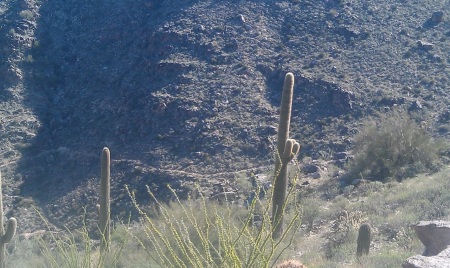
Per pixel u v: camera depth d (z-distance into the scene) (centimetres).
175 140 3884
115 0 5562
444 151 3309
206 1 5259
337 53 4612
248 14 5062
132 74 4631
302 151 3741
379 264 1223
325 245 1750
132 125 4094
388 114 3559
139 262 1181
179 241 609
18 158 3859
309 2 5219
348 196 2672
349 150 3688
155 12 5325
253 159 3688
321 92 4175
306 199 2402
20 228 3131
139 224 2130
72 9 5572
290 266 809
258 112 4094
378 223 1822
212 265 580
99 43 5147
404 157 3148
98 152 3900
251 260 551
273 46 4753
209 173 3562
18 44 4944
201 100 4197
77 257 835
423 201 1920
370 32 4819
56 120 4306
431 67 4422
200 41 4788
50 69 4869
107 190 1435
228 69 4506
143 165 3697
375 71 4403
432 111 3969
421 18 5012
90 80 4722
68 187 3569
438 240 1009
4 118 4228
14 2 5512
